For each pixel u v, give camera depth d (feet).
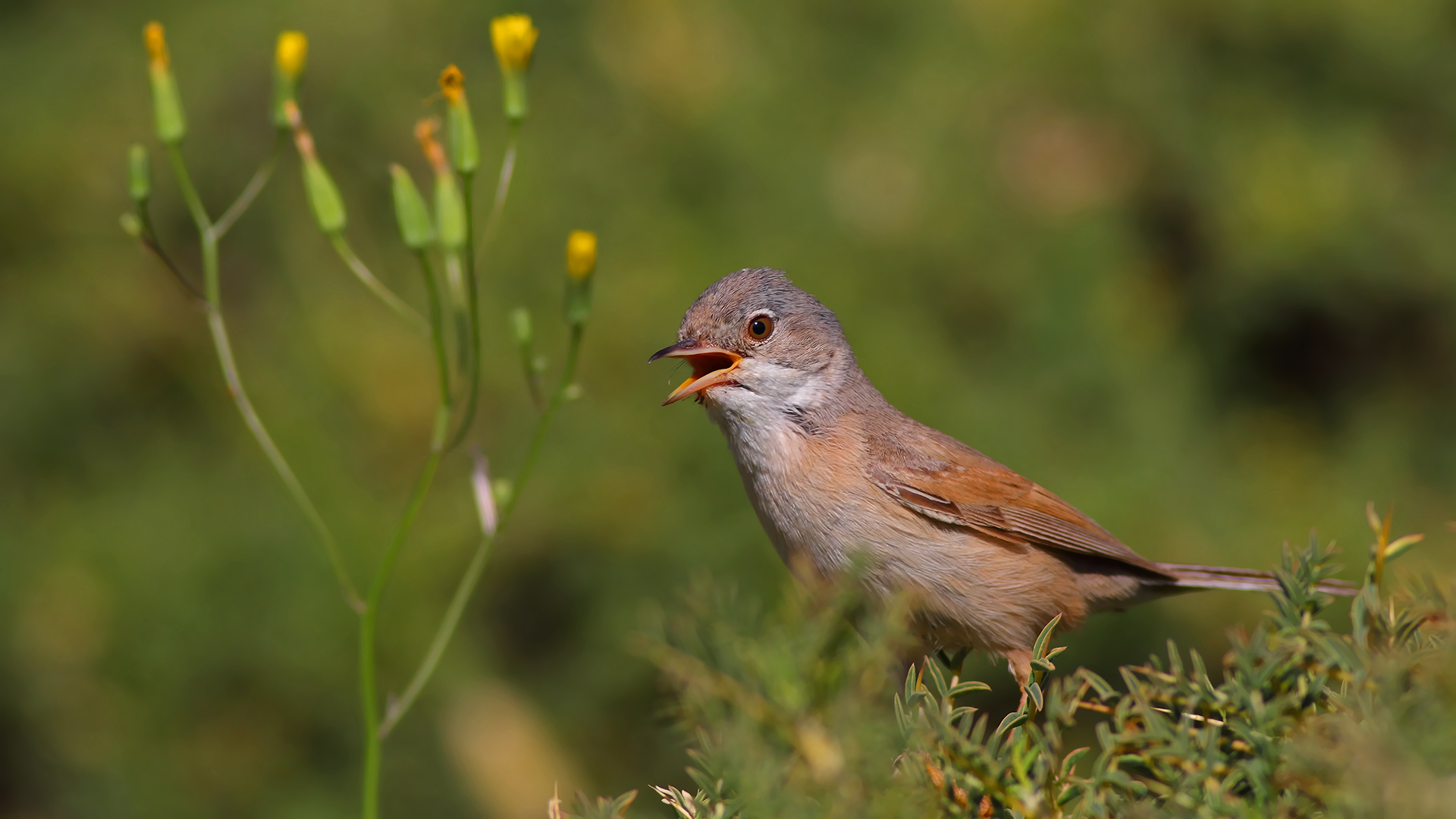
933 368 40.22
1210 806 11.66
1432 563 40.52
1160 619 38.42
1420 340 45.44
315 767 38.24
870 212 43.11
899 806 11.20
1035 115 44.55
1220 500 40.75
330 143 41.65
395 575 38.01
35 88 43.16
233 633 37.76
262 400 40.01
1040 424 40.47
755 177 42.60
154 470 40.47
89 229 42.19
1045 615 23.73
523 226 40.29
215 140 42.06
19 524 39.70
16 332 41.22
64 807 38.37
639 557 38.65
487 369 39.58
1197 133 44.42
